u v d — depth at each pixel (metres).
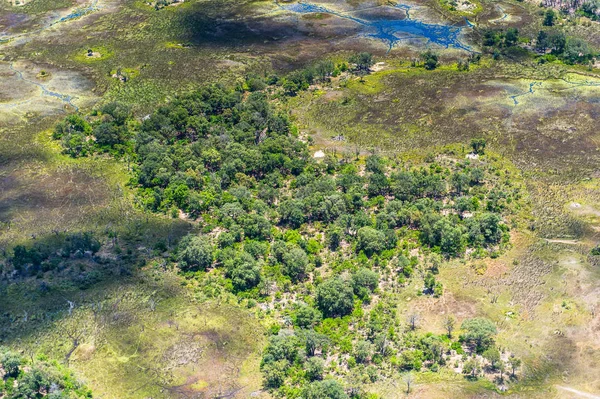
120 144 163.75
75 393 92.94
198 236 127.12
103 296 113.31
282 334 102.12
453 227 124.88
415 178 141.00
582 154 157.25
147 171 147.25
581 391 93.19
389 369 97.38
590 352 99.94
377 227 128.88
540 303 110.56
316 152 162.25
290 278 117.56
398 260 119.94
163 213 137.75
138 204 140.50
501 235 127.38
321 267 121.25
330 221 132.75
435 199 140.38
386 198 141.38
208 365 99.25
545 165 153.38
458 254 123.25
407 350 100.25
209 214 137.38
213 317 108.56
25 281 117.12
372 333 103.75
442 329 105.44
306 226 133.12
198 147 154.38
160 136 162.62
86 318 108.31
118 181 149.75
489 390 93.12
